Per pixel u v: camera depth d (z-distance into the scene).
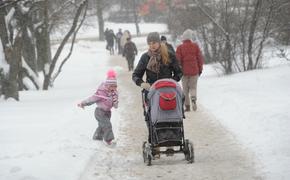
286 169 16.11
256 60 46.09
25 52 49.84
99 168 17.67
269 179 15.35
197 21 57.00
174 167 17.50
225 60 46.72
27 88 45.72
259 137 20.75
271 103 27.33
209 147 20.36
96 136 21.66
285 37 53.28
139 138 22.69
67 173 16.45
